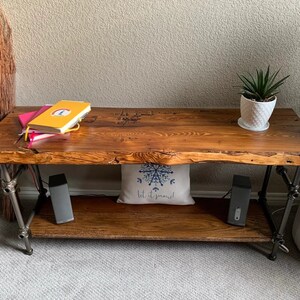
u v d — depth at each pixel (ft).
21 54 4.88
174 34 4.66
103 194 6.05
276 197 5.98
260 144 4.06
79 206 5.30
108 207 5.28
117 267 4.78
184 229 4.87
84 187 6.02
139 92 5.14
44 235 4.80
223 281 4.58
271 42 4.68
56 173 5.87
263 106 4.17
